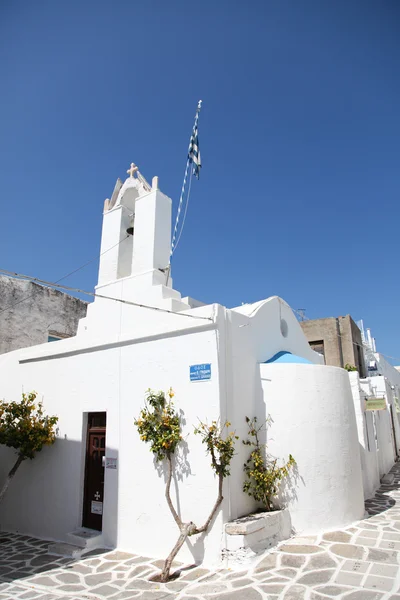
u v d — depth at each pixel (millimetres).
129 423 8836
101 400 9477
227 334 8281
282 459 8281
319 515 8055
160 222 10484
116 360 9438
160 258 10227
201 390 7914
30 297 15094
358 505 8773
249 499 8086
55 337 16016
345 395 9227
